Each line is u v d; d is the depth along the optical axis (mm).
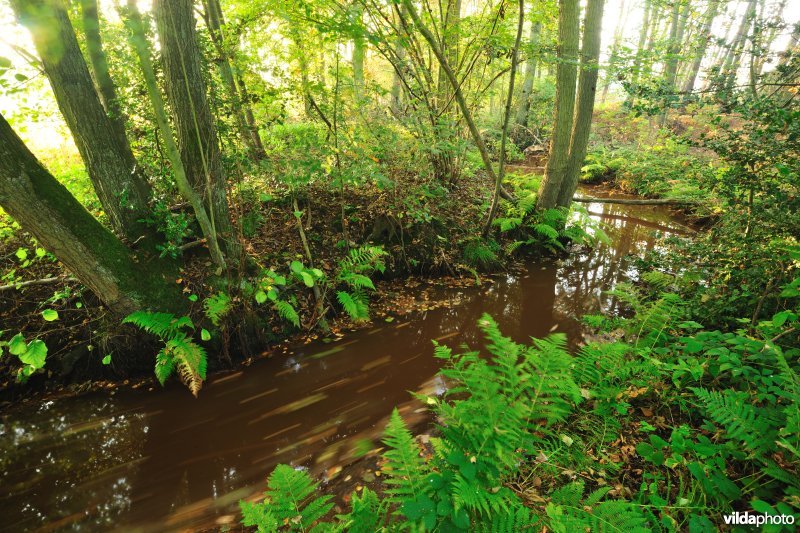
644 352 3285
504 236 7617
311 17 4594
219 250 4309
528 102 15086
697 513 2154
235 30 5098
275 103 5824
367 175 5590
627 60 4828
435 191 6918
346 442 3465
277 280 4109
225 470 3236
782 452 2174
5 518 2908
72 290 4281
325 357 4676
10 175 3150
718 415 2301
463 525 1599
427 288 6293
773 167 4121
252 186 6008
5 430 3689
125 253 4020
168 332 4027
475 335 5152
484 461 1856
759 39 4918
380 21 5758
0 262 4461
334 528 1929
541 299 6074
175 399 4035
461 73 7762
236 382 4273
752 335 3367
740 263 4121
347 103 6160
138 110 4797
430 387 4160
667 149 11758
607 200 9727
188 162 4383
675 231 8789
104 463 3346
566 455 2652
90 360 4203
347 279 5219
